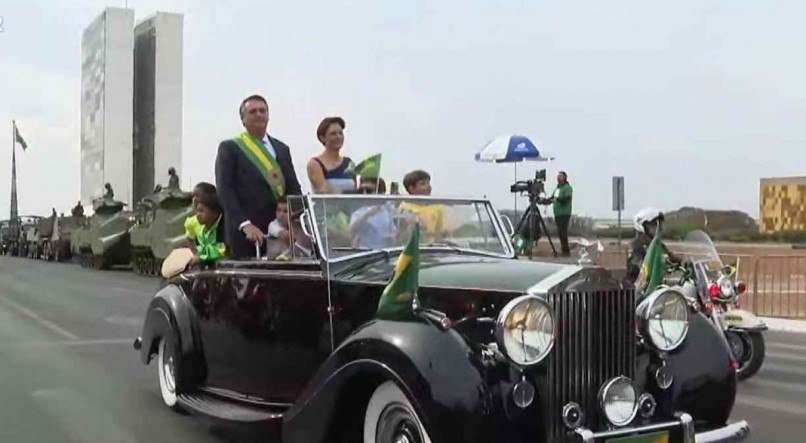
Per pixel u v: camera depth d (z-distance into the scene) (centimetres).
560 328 424
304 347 529
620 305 447
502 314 407
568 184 1730
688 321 482
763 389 843
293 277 535
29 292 1950
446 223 570
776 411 736
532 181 1405
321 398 456
